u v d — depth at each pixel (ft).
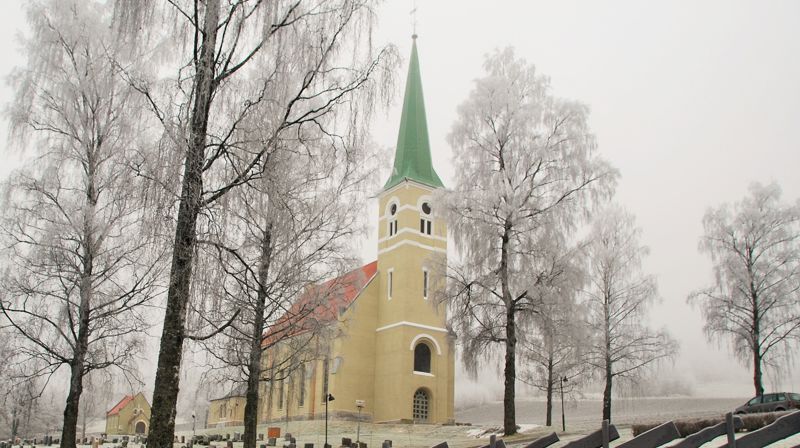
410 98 225.15
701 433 30.96
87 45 70.90
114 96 69.82
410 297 197.06
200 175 42.68
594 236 127.24
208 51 43.78
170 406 40.37
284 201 48.70
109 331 75.56
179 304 42.06
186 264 42.24
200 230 44.52
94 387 81.61
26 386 75.51
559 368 132.26
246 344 78.89
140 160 47.03
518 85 107.55
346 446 111.45
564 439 81.87
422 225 207.21
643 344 123.24
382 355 197.77
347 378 193.36
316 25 47.11
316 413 199.00
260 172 44.96
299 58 46.26
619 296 125.80
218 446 126.21
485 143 105.40
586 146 102.89
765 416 62.39
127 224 67.87
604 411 120.06
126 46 50.52
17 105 70.49
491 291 100.32
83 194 72.69
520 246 101.40
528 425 132.16
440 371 195.21
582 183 101.40
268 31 45.47
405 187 207.51
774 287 121.80
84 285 69.31
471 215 101.40
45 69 70.69
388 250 208.64
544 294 95.96
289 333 79.82
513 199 98.07
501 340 100.63
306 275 75.72
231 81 46.83
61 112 71.20
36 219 71.10
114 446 139.13
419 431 147.02
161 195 41.57
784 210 124.06
